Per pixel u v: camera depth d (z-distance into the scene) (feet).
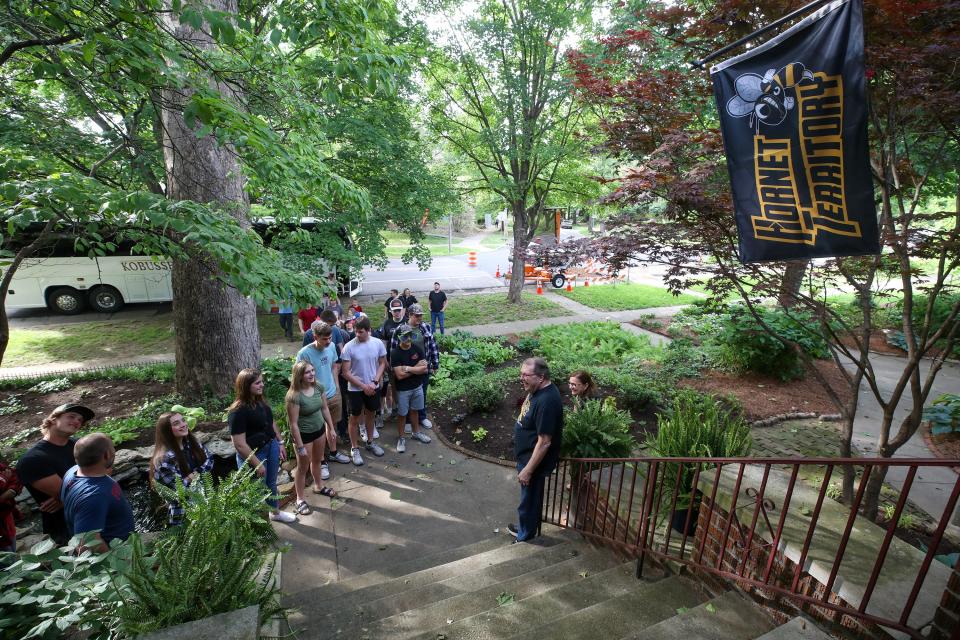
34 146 20.77
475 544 15.30
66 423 11.96
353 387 19.66
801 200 9.31
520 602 10.93
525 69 48.49
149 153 22.67
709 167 12.87
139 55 11.46
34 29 11.18
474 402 24.98
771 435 23.50
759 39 14.42
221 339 26.43
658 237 15.11
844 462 6.68
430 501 17.88
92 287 50.98
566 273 68.03
